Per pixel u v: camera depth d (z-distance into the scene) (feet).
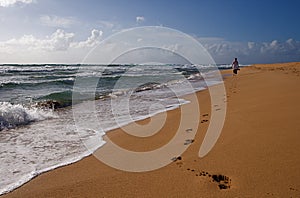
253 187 10.76
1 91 52.03
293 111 21.83
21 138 20.88
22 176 13.76
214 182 11.57
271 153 13.73
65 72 112.78
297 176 11.21
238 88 46.98
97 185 12.30
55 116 29.19
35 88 58.08
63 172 14.19
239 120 21.25
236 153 14.37
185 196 10.69
